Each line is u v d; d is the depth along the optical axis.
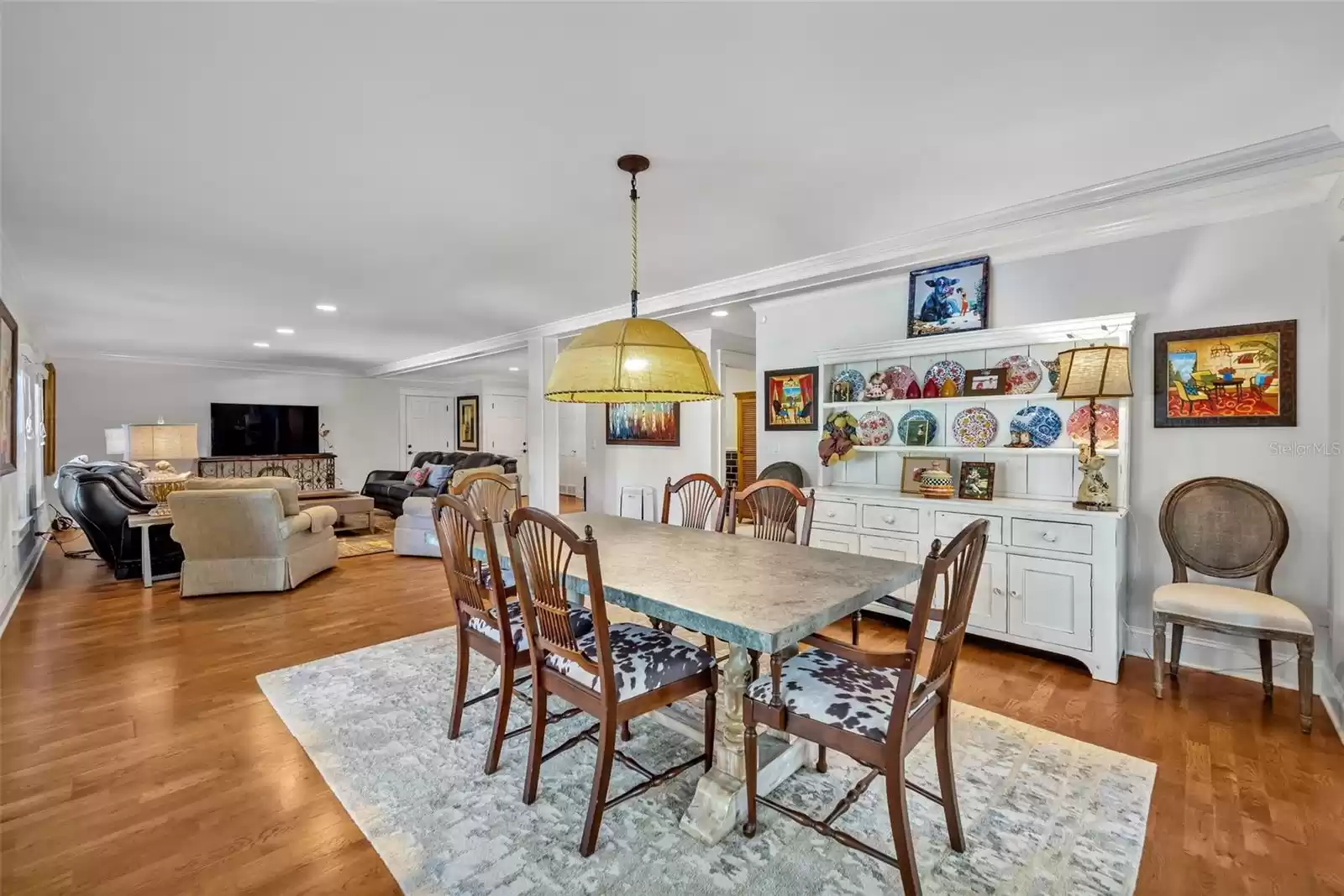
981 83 1.86
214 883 1.59
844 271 3.72
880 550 3.60
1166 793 1.98
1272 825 1.82
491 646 2.20
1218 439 2.89
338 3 1.49
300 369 9.70
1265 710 2.55
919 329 3.73
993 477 3.48
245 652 3.23
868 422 4.09
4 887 1.56
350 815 1.87
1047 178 2.54
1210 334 2.89
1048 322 3.17
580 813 1.89
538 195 2.71
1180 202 2.74
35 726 2.41
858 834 1.79
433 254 3.61
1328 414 2.63
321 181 2.56
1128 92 1.91
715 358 5.98
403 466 10.98
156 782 2.04
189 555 4.26
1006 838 1.77
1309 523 2.69
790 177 2.53
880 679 1.78
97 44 1.64
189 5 1.48
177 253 3.55
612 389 2.26
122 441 6.73
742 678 1.87
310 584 4.65
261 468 9.33
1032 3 1.50
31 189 2.63
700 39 1.65
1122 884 1.59
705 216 2.97
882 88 1.89
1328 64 1.75
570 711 2.26
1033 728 2.41
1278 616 2.42
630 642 2.02
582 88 1.89
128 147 2.26
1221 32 1.61
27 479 5.47
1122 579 3.01
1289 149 2.23
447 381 11.20
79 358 8.01
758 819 1.86
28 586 4.57
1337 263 2.55
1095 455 3.05
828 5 1.51
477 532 2.13
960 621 1.69
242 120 2.07
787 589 1.84
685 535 2.75
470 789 2.01
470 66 1.77
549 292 4.58
